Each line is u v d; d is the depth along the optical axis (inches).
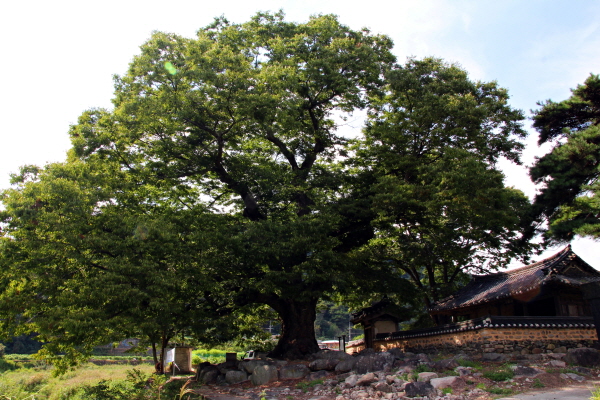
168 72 703.7
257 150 927.0
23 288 573.6
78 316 516.7
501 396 432.5
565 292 724.7
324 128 922.1
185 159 776.3
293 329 826.2
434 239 957.2
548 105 885.2
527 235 893.2
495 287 823.7
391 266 999.6
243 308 871.1
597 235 647.1
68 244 569.6
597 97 850.8
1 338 624.4
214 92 684.1
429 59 868.0
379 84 878.4
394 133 804.6
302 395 552.4
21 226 569.9
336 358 685.3
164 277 582.2
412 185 741.3
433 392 457.1
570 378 493.7
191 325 666.8
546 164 828.0
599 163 761.0
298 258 774.5
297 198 861.2
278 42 827.4
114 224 609.6
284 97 745.6
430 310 957.8
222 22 929.5
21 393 572.4
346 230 856.9
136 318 572.1
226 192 886.4
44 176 626.5
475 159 724.0
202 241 660.1
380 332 1059.9
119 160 738.2
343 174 866.1
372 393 492.1
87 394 634.2
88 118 739.4
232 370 721.6
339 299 1123.3
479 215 737.0
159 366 1133.7
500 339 611.8
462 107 765.9
